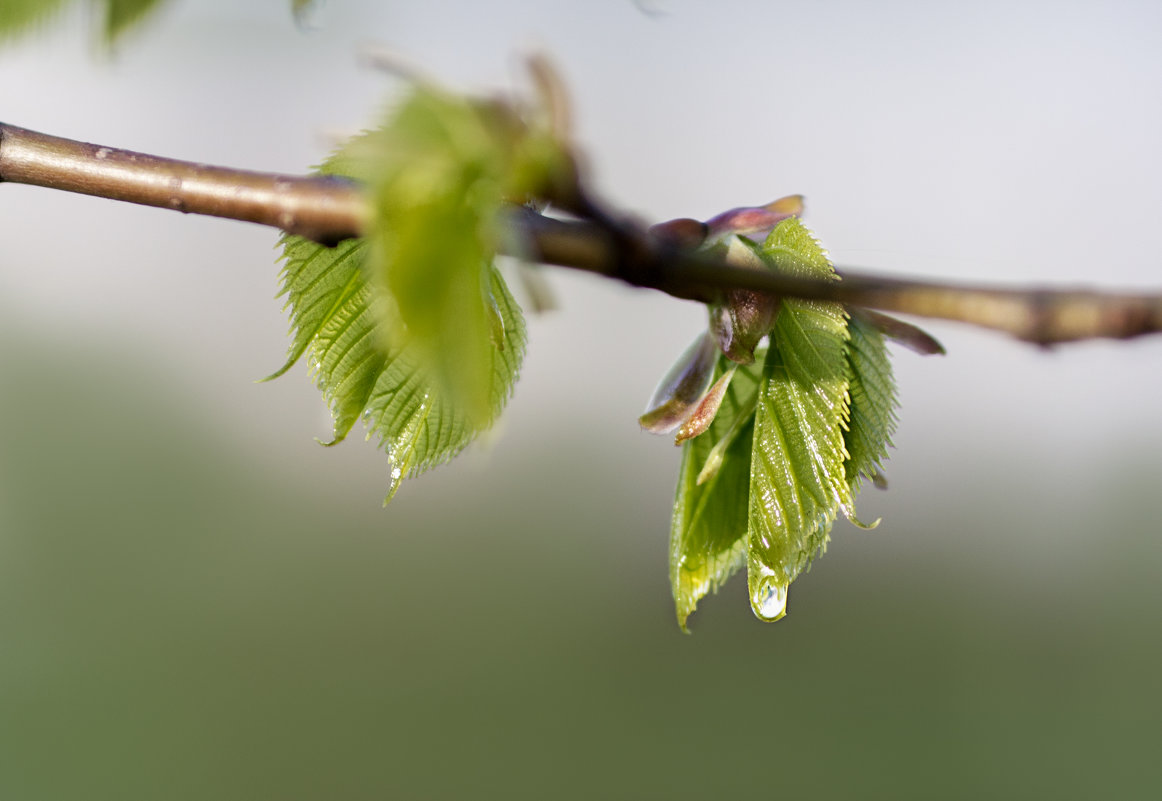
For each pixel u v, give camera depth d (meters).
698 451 0.41
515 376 0.38
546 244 0.36
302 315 0.39
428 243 0.35
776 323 0.39
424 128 0.35
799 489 0.39
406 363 0.39
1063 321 0.35
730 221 0.39
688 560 0.41
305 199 0.38
